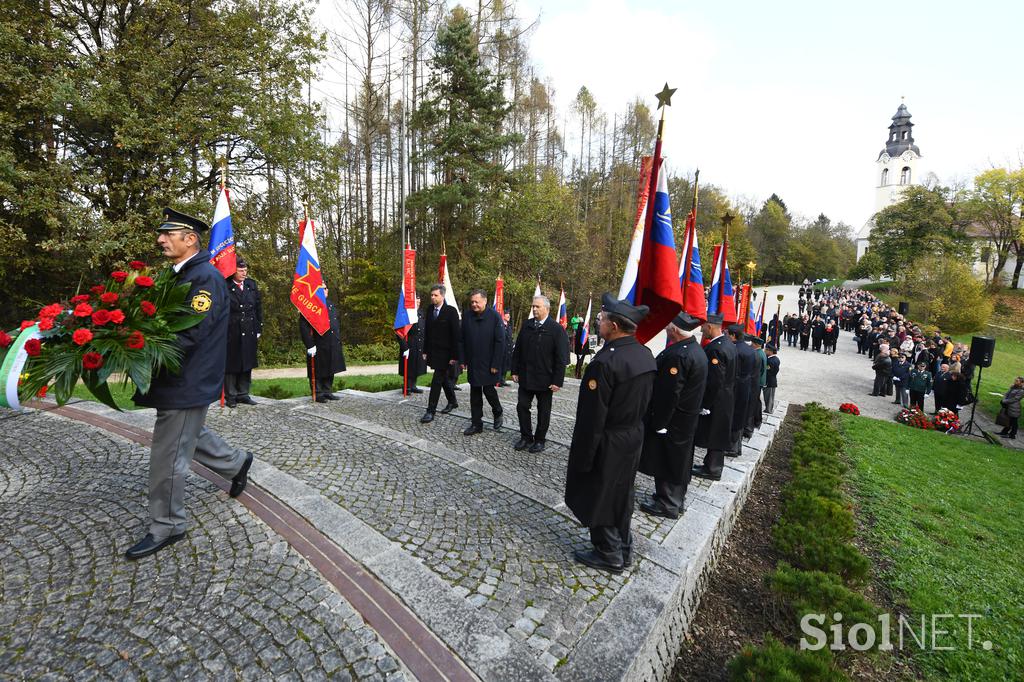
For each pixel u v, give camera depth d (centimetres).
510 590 292
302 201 1453
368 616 255
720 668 309
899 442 966
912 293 3706
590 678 226
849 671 317
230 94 1244
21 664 216
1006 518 641
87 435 508
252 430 570
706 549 387
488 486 447
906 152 7038
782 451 821
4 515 343
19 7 1063
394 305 2166
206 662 222
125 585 272
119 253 1184
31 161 1117
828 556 411
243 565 294
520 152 3006
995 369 2367
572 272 2936
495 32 2366
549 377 560
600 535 322
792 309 4072
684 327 413
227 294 330
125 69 1153
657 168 388
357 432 587
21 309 1308
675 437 407
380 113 2523
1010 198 4331
